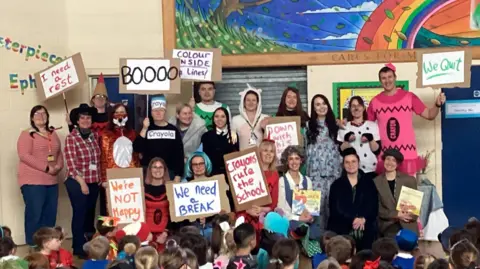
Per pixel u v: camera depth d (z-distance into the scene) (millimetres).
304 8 9812
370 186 8008
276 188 8102
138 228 7086
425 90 9688
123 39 10031
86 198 8609
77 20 10023
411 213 7766
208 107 9078
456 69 8484
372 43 9727
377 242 5680
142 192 7812
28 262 5320
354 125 8602
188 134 8812
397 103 8680
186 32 9977
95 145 8750
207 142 8477
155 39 10023
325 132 8562
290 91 8703
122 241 5934
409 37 9672
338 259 5562
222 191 7789
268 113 10023
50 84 9188
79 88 9898
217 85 10039
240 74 10039
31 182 8859
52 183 9008
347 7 9742
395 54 9672
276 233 6582
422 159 9047
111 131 8898
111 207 7777
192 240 5664
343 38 9773
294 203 7863
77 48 10039
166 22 9953
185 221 7879
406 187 7812
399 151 8227
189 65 9039
